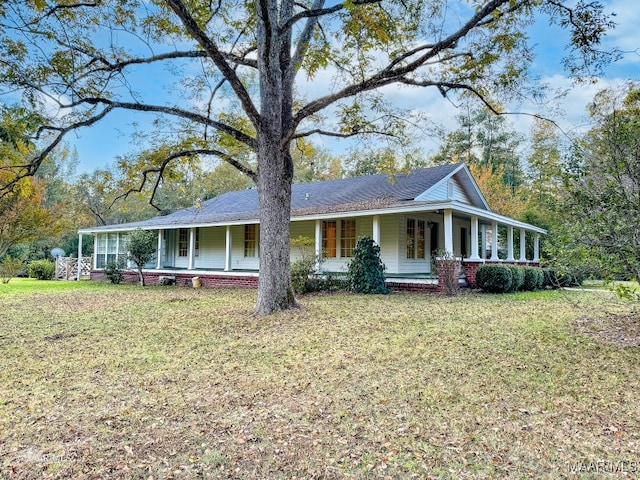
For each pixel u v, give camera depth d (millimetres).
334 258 15117
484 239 18734
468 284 12641
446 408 3461
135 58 8688
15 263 18984
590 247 5801
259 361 4898
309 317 7605
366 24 7621
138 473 2555
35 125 7062
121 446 2904
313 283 12203
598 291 11766
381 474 2510
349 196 15242
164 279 16906
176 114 8344
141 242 16734
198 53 8695
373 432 3057
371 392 3840
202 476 2514
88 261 21531
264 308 8133
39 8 6977
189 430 3135
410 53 7957
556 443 2865
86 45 8172
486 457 2691
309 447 2852
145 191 9836
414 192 13602
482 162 32938
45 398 3842
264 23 7406
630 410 3402
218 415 3398
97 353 5434
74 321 7914
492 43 7977
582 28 7148
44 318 8305
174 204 32844
